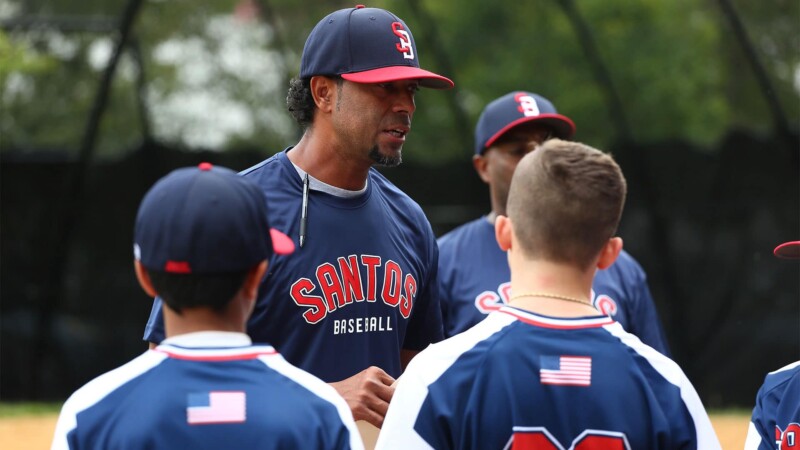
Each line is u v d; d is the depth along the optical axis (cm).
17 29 4784
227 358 839
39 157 4316
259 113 7162
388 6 6900
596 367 903
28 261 4278
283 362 862
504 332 920
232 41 7125
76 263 4325
